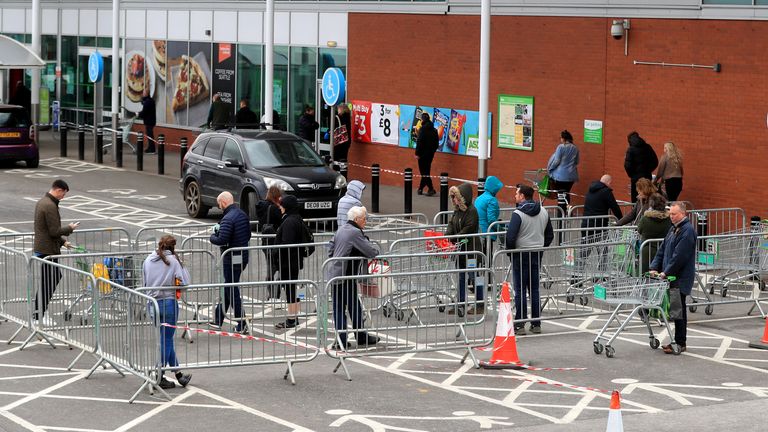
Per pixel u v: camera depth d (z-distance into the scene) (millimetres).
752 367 18125
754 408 15703
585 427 14734
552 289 22125
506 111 37531
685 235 18672
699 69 31656
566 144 34281
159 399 16141
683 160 32000
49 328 18953
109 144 53219
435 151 39656
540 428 14703
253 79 48438
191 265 23016
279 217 23375
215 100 49156
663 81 32688
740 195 30812
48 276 19016
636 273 21844
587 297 22203
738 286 24625
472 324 18234
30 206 36250
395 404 15922
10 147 45719
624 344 19688
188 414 15375
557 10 35531
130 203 37625
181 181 35469
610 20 34031
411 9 40656
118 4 47688
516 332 20391
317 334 17375
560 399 16203
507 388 16812
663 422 14977
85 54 59688
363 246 18844
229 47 49562
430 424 14914
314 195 32625
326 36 44375
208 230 30516
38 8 52594
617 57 33938
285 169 33031
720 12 30969
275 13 46438
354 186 23531
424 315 18203
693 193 31969
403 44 41188
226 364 16734
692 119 31953
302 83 45625
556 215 32000
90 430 14641
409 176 35156
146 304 16234
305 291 20812
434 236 22609
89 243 28891
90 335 17938
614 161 34344
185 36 52188
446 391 16641
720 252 22766
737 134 30797
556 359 18625
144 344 16391
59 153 52000
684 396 16391
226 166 33406
